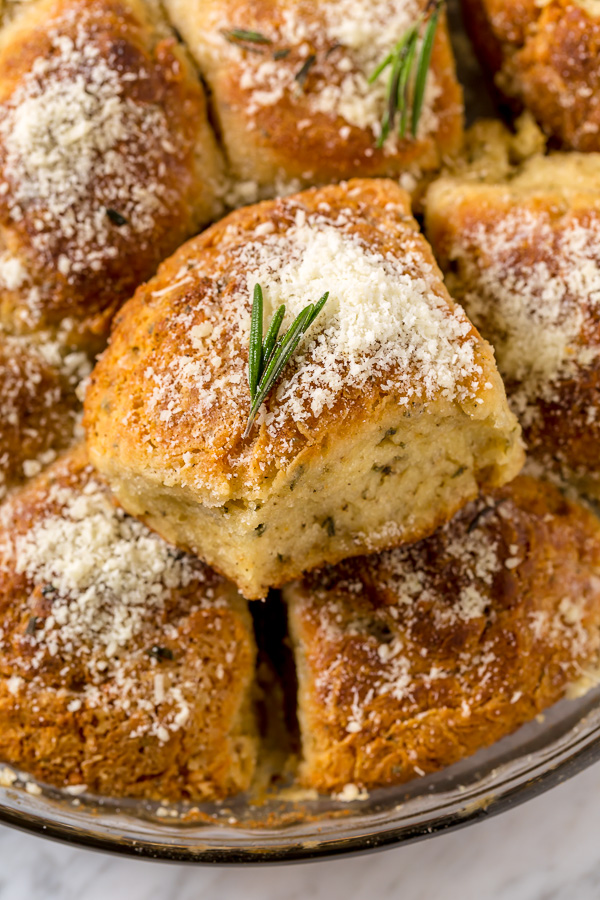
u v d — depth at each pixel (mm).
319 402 254
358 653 282
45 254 289
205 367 261
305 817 284
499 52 312
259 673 303
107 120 289
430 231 297
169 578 282
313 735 285
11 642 279
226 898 306
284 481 255
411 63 287
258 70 293
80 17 294
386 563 283
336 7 293
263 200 306
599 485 301
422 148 299
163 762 279
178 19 305
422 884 305
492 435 270
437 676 280
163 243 296
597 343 281
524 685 282
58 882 307
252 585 270
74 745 277
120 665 279
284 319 258
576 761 277
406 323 258
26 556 282
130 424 264
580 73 297
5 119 291
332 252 265
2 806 275
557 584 288
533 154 312
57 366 300
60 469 293
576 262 282
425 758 280
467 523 286
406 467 269
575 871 306
